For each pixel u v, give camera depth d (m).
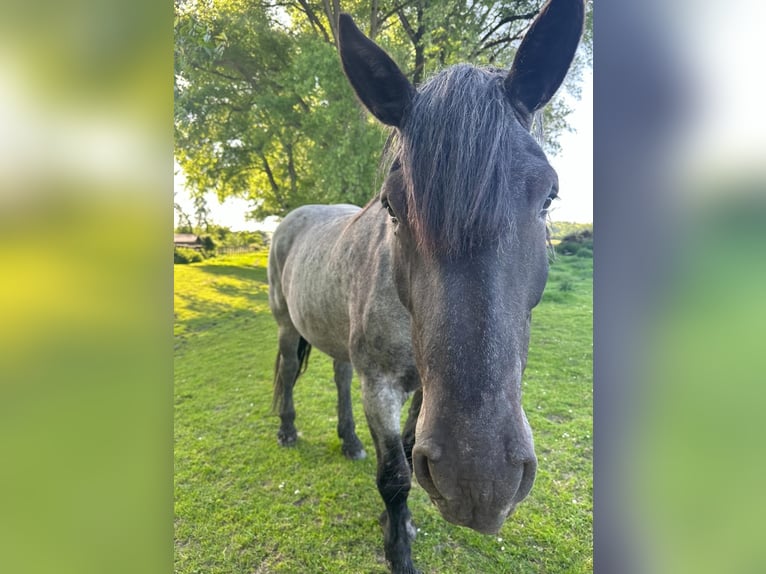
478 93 1.27
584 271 7.84
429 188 1.18
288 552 2.35
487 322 1.13
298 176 7.93
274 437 3.51
